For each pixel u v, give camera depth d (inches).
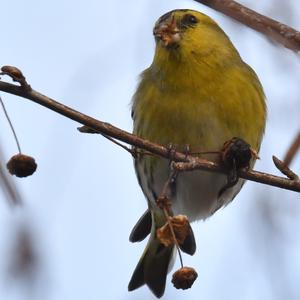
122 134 218.5
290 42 144.9
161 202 214.4
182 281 201.3
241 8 150.0
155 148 224.5
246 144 228.1
